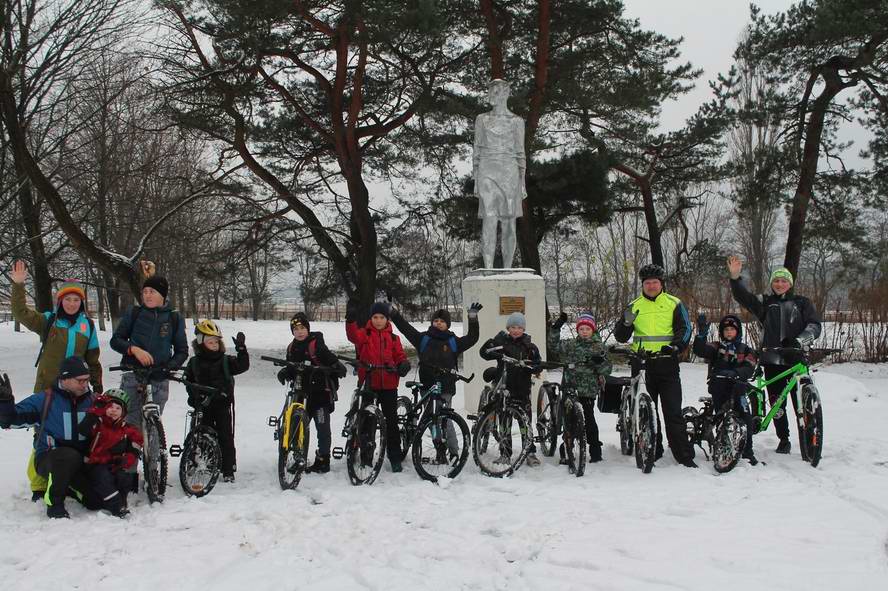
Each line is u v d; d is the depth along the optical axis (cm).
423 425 686
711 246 2538
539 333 1055
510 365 737
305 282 2508
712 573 420
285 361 683
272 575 436
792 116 2122
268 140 2067
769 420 757
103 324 3872
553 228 2255
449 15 1777
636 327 757
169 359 661
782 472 691
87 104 2116
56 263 2453
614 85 1950
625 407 772
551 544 481
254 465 762
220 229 2167
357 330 730
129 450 587
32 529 530
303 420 668
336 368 700
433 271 2333
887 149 2072
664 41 1945
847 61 1894
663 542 478
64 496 562
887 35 1730
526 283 1056
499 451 712
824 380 1298
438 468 708
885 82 1930
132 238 2580
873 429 922
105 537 511
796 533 493
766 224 3133
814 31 1728
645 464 694
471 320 763
